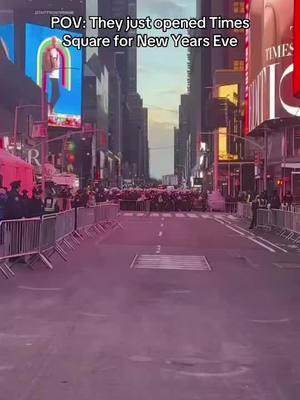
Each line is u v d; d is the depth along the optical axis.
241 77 103.12
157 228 30.16
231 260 15.96
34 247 13.88
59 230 17.08
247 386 5.43
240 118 81.62
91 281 11.99
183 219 40.72
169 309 9.13
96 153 147.00
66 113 132.00
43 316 8.57
